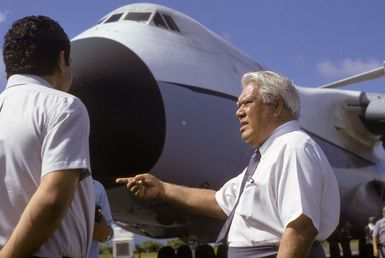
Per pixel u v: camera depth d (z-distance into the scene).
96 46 7.73
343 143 12.18
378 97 12.12
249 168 2.69
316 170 2.39
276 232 2.46
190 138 7.89
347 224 12.53
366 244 13.45
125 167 7.52
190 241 10.88
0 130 2.03
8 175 2.00
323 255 2.60
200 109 8.08
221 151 8.33
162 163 7.70
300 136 2.47
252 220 2.51
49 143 1.94
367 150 13.04
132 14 8.95
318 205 2.36
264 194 2.47
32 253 1.89
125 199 8.33
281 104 2.62
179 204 3.06
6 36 2.18
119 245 11.73
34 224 1.84
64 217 2.02
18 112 2.03
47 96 2.04
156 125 7.47
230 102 8.61
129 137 7.30
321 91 11.84
